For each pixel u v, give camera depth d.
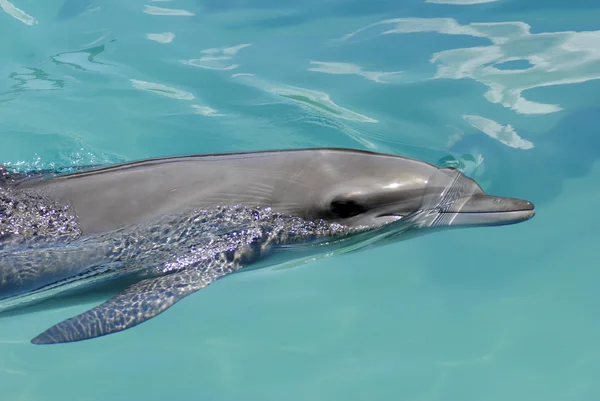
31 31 10.41
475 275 6.33
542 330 5.74
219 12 11.02
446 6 10.95
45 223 6.06
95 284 6.03
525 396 5.21
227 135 8.30
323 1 11.29
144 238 6.02
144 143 8.20
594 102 8.55
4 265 5.89
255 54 9.93
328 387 5.38
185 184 6.21
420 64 9.53
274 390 5.38
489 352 5.58
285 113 8.63
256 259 6.15
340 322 5.93
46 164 7.79
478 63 9.45
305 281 6.36
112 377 5.52
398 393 5.29
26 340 5.88
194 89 9.18
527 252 6.55
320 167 6.31
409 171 6.29
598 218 6.89
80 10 10.95
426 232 6.45
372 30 10.41
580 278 6.23
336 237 6.28
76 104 8.90
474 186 6.41
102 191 6.17
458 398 5.23
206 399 5.32
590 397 5.16
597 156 7.73
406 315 5.96
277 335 5.84
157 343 5.82
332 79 9.30
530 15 10.51
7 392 5.40
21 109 8.79
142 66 9.69
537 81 8.99
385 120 8.45
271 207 6.18
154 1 11.26
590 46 9.59
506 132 8.14
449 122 8.36
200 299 6.23
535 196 7.18
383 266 6.47
